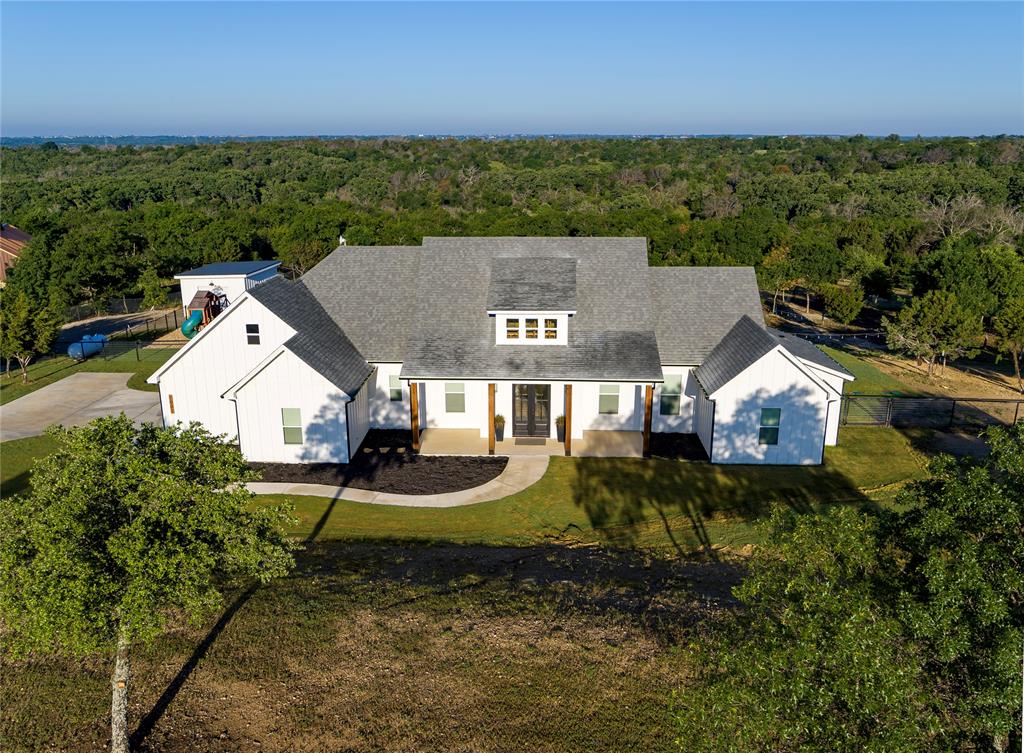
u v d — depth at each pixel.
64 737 12.10
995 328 37.28
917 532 9.52
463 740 12.03
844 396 29.00
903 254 57.91
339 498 23.28
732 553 19.62
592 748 11.89
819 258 55.19
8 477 24.80
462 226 74.38
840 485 23.83
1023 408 32.09
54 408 32.09
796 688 8.32
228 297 46.69
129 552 9.98
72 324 50.75
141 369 38.56
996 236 62.75
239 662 13.85
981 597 8.22
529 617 15.49
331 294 30.55
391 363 28.20
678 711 9.45
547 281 27.84
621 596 16.75
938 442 27.64
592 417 28.44
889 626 8.44
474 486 24.12
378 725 12.30
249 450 25.83
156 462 10.98
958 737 8.65
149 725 12.30
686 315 29.12
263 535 12.19
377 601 16.20
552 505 22.86
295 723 12.33
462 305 28.72
